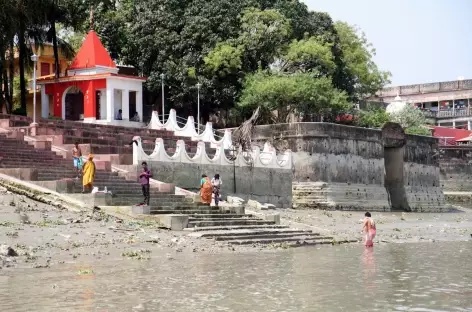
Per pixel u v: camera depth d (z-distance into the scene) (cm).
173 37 5775
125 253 2070
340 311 1321
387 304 1397
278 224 3070
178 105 5878
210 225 2720
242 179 3978
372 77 6950
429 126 8631
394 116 7638
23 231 2189
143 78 5353
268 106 5538
